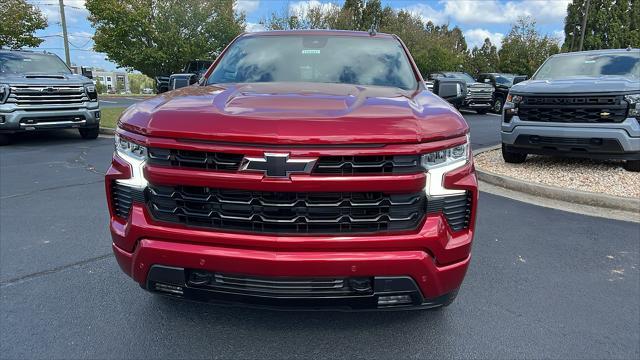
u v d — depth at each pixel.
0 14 26.84
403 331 2.99
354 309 2.43
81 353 2.73
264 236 2.35
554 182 6.80
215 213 2.39
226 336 2.92
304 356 2.72
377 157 2.29
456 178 2.46
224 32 30.94
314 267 2.31
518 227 5.04
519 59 39.66
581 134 6.68
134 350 2.77
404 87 3.45
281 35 4.11
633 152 6.59
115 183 2.69
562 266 4.03
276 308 2.43
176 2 30.27
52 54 12.20
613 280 3.78
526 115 7.27
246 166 2.27
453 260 2.48
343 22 38.66
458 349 2.81
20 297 3.39
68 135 12.74
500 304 3.36
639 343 2.90
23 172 7.64
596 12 39.34
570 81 7.07
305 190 2.26
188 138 2.34
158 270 2.48
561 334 2.99
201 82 3.69
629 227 5.09
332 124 2.29
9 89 10.09
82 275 3.76
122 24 29.78
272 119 2.31
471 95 18.83
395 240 2.35
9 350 2.75
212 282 2.47
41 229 4.82
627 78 6.89
